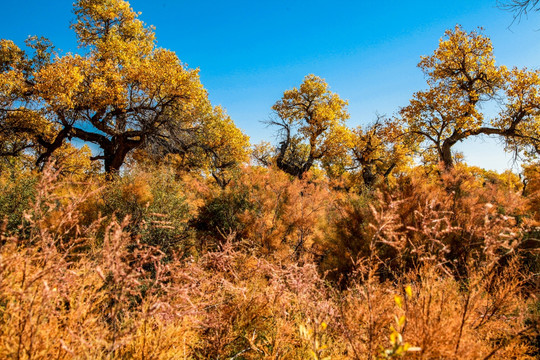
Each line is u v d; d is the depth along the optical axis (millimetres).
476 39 17438
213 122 23609
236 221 5152
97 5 17406
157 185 5371
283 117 29047
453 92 18250
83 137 16688
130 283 1390
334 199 5824
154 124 17203
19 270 1419
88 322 1490
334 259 3932
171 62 16797
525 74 15922
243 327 2256
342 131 25984
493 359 1594
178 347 1714
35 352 1255
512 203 1687
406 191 3756
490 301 1925
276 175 5895
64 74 12469
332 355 1822
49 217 2627
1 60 15367
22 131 13664
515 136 16562
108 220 3871
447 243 2877
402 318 1188
